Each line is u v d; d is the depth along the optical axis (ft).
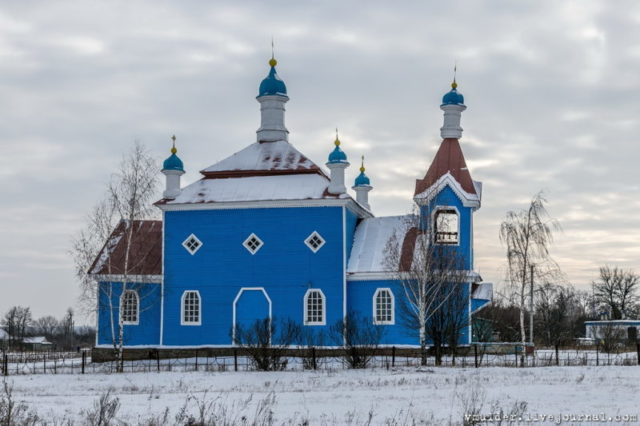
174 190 198.29
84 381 137.08
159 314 194.59
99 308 192.75
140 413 85.10
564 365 154.20
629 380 117.19
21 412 82.33
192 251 193.88
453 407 88.69
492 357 173.88
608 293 382.83
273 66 211.82
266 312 187.73
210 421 74.18
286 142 206.28
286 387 117.60
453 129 198.08
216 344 189.16
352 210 194.80
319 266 186.19
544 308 271.28
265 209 191.21
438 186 179.63
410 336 180.45
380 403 93.40
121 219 184.65
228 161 202.28
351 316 183.62
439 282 171.32
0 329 487.61
